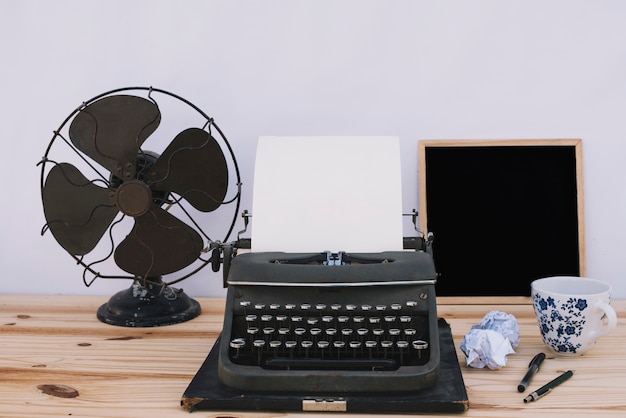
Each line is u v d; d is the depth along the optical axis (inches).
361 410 40.7
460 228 64.0
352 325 46.4
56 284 69.7
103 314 60.2
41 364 48.9
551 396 42.5
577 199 63.4
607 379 45.3
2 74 67.2
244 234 67.1
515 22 63.6
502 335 49.5
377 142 54.1
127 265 58.4
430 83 64.6
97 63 66.6
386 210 51.2
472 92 64.5
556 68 63.8
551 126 64.3
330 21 64.6
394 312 45.9
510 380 45.6
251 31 65.3
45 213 57.6
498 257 63.9
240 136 66.4
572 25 63.3
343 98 65.3
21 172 68.2
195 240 58.1
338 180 52.0
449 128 65.0
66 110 67.3
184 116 66.6
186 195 58.4
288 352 45.9
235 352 45.9
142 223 57.5
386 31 64.4
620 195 64.6
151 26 65.9
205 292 68.8
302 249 51.0
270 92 65.8
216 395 41.3
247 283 46.0
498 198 63.9
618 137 64.0
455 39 64.1
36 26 66.5
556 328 48.8
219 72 65.9
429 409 40.1
